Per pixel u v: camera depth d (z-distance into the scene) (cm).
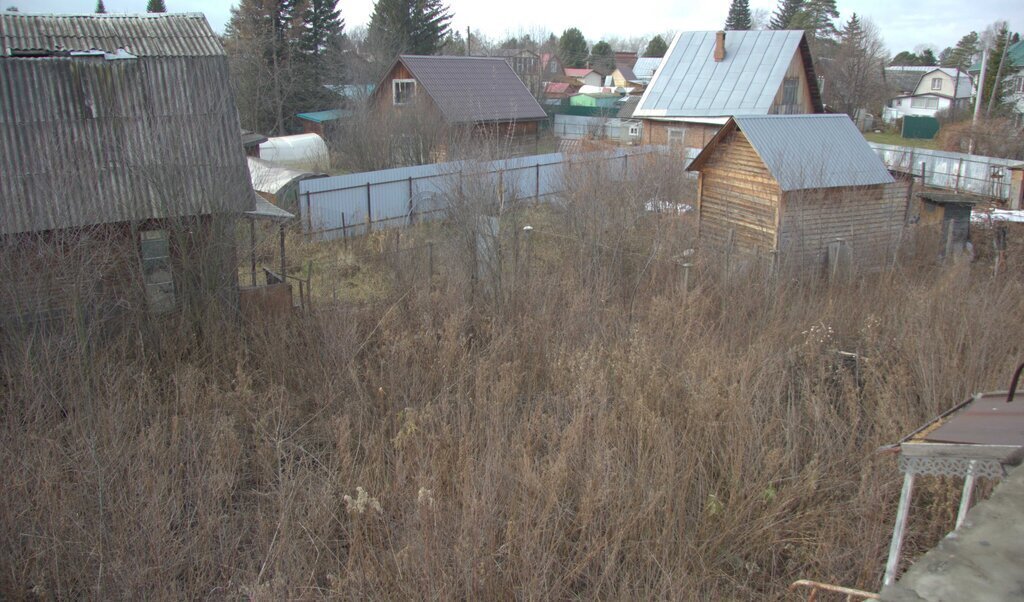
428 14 4938
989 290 1252
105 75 1241
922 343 982
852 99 5206
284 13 4134
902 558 702
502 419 876
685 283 1273
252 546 730
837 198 1565
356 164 2998
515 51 6781
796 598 666
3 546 682
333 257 1653
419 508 654
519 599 625
